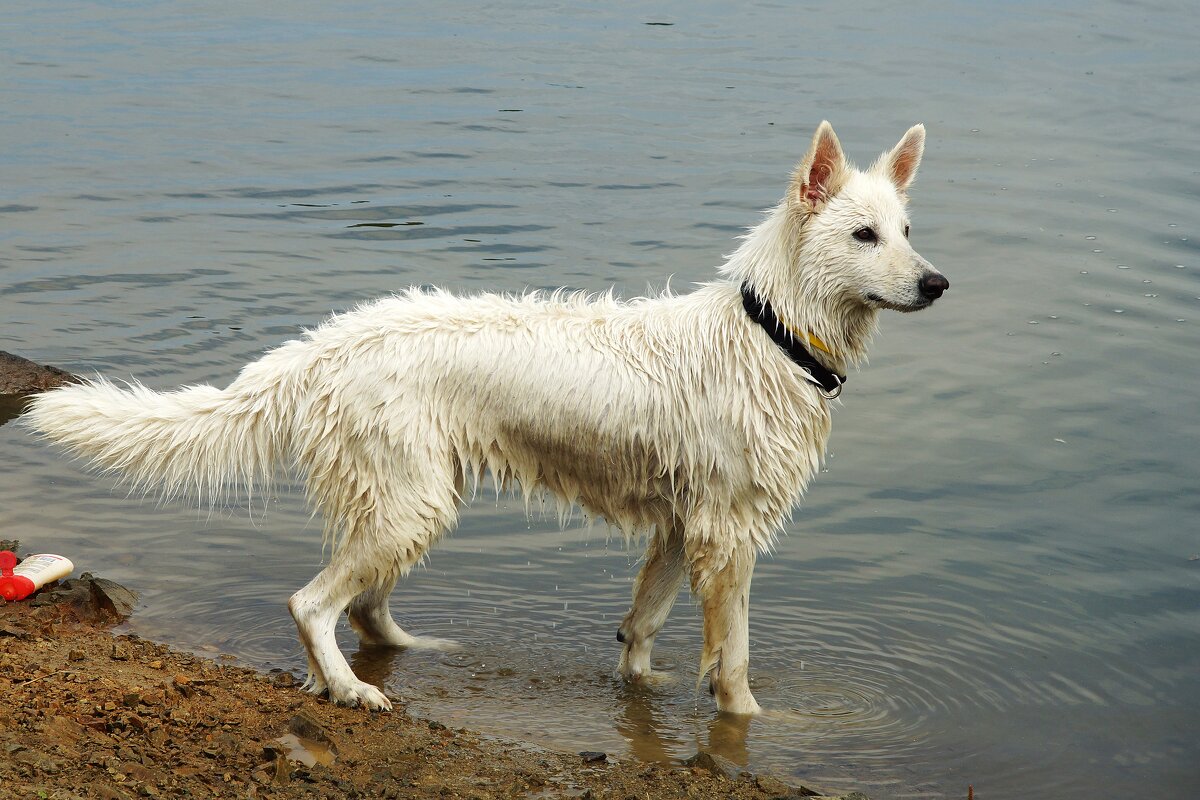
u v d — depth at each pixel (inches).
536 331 258.5
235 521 343.0
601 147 649.0
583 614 306.2
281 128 683.4
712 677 266.1
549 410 256.4
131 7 958.4
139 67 796.6
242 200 580.1
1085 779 243.3
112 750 211.3
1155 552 331.6
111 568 311.9
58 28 889.5
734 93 741.3
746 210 560.4
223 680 254.7
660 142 655.8
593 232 538.0
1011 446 386.0
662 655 292.4
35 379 404.8
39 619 275.1
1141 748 254.4
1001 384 423.5
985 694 273.4
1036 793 238.1
